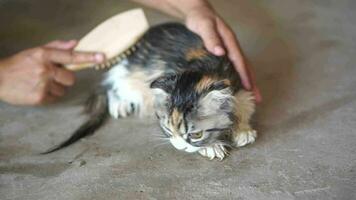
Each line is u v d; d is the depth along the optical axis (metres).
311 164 0.74
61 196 0.71
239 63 0.79
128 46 0.72
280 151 0.77
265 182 0.72
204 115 0.71
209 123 0.72
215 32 0.79
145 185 0.73
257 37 1.12
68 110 0.91
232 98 0.73
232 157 0.77
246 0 1.30
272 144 0.79
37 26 1.19
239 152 0.78
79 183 0.74
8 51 1.09
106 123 0.87
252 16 1.22
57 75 0.75
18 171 0.77
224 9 1.26
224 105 0.72
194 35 0.83
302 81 0.95
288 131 0.82
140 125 0.86
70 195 0.71
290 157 0.76
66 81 0.76
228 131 0.76
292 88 0.93
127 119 0.88
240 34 1.14
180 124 0.71
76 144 0.82
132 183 0.73
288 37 1.12
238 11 1.24
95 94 0.90
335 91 0.92
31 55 0.74
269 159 0.76
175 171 0.75
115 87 0.89
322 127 0.82
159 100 0.75
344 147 0.78
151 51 0.85
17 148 0.82
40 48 0.74
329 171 0.73
